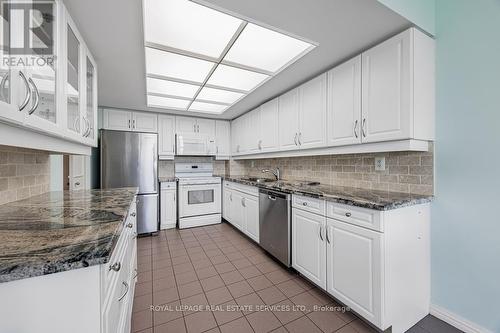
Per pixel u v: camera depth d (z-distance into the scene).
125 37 1.49
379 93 1.57
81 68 1.41
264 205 2.55
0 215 1.03
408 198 1.47
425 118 1.47
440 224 1.52
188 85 2.45
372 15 1.31
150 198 3.28
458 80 1.42
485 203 1.32
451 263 1.47
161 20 1.36
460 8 1.40
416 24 1.39
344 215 1.55
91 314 0.61
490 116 1.29
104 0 1.14
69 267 0.57
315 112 2.15
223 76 2.21
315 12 1.29
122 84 2.37
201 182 3.77
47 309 0.58
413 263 1.47
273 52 1.76
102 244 0.67
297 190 2.00
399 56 1.45
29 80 0.80
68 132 1.16
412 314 1.46
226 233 3.38
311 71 2.09
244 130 3.70
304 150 2.36
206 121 4.10
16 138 0.80
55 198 1.50
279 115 2.71
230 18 1.35
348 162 2.21
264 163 3.75
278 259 2.29
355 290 1.46
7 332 0.55
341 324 1.48
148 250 2.72
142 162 3.24
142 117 3.56
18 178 1.42
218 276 2.10
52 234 0.76
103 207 1.20
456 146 1.43
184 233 3.38
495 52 1.27
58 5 1.03
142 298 1.76
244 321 1.51
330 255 1.66
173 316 1.56
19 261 0.55
